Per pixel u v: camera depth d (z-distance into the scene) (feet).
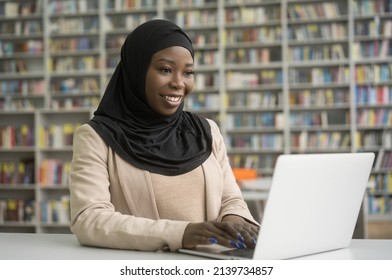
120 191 5.25
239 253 4.22
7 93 29.30
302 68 28.17
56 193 22.61
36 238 5.46
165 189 5.31
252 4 27.73
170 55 5.40
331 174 4.26
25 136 22.08
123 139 5.31
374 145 26.94
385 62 27.04
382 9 26.99
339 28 27.25
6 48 29.45
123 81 5.76
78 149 5.27
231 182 5.97
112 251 4.61
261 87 27.63
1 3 29.50
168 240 4.44
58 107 29.01
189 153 5.61
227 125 27.91
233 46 27.86
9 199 22.52
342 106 27.02
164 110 5.52
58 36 29.35
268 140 27.63
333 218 4.48
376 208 26.63
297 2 27.68
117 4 28.53
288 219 4.01
